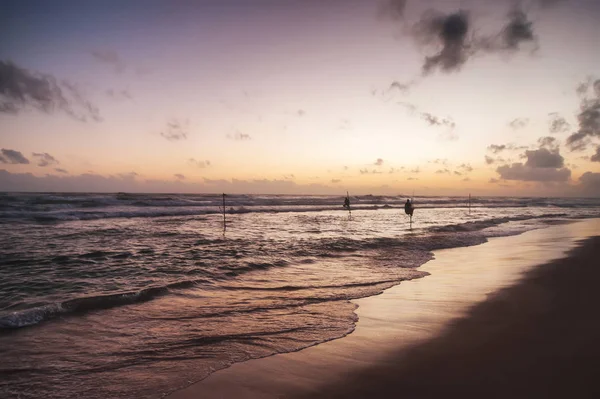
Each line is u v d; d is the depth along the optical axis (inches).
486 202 3326.8
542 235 788.0
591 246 605.3
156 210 1325.0
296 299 300.2
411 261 476.1
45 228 773.9
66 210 1173.1
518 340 206.7
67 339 212.4
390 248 581.0
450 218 1285.7
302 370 177.3
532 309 265.3
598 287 330.0
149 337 217.6
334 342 211.9
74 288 319.6
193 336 220.1
